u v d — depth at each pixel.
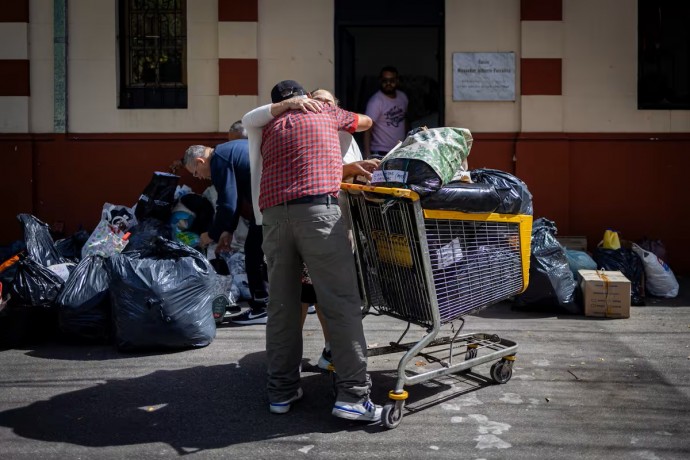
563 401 4.27
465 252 4.20
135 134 7.99
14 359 5.14
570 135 7.97
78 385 4.61
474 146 7.98
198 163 6.19
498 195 4.15
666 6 8.10
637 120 8.00
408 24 8.00
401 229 4.02
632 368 4.85
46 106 7.99
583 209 8.05
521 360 5.02
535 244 6.36
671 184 8.02
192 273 5.31
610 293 6.16
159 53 8.12
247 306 6.65
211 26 7.95
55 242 7.19
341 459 3.56
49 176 8.02
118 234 6.59
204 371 4.86
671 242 8.06
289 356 4.12
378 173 4.02
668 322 6.04
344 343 3.90
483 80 7.95
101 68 7.98
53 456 3.61
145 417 4.10
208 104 8.00
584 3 7.92
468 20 7.94
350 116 4.23
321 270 3.89
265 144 4.10
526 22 7.88
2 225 7.99
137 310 5.15
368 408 3.95
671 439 3.75
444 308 4.12
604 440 3.74
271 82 7.99
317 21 7.95
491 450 3.64
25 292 5.54
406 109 8.21
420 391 4.45
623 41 7.95
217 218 5.71
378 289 4.33
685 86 8.16
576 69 7.97
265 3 7.94
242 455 3.61
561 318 6.19
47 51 7.96
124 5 8.07
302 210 3.88
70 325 5.40
